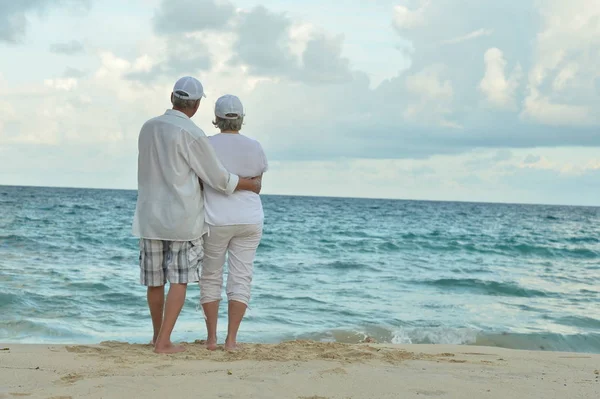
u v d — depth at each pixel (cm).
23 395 284
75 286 1002
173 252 397
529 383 344
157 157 389
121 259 1455
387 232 2969
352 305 969
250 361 379
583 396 316
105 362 364
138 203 400
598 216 6838
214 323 427
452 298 1104
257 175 420
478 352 530
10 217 3033
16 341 618
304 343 463
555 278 1501
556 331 812
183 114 398
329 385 318
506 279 1441
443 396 305
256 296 1011
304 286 1172
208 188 410
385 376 344
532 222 4903
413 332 759
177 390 298
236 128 421
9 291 910
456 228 3625
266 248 2030
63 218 3052
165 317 398
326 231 2903
